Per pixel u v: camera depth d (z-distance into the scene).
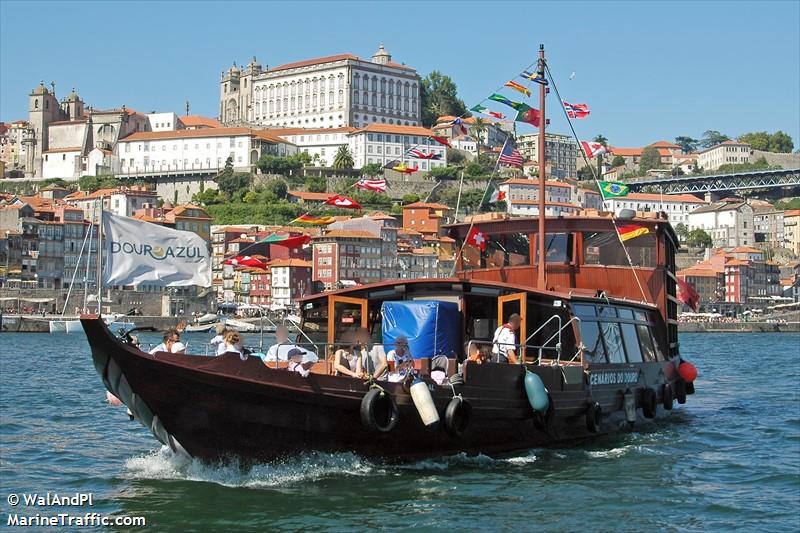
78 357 80.75
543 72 32.66
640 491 23.25
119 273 21.88
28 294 148.62
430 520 20.03
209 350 24.59
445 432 23.38
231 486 21.91
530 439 25.94
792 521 21.00
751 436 33.03
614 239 33.16
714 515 21.44
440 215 187.50
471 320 26.75
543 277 31.34
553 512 21.03
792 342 135.88
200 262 22.77
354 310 27.44
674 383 37.44
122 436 32.56
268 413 21.27
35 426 35.06
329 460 22.55
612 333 29.91
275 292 155.25
